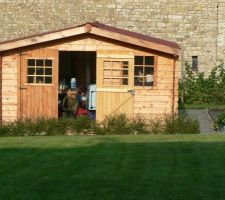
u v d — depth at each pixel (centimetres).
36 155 1007
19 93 1680
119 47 1683
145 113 1686
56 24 2622
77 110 1753
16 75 1680
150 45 1666
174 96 1683
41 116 1617
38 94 1684
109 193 754
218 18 2620
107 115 1631
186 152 1022
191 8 2617
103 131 1517
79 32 1659
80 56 2019
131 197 737
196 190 767
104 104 1692
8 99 1678
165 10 2611
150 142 1162
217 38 2622
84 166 905
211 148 1068
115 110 1692
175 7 2614
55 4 2619
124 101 1689
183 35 2617
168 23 2614
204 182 805
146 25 2612
